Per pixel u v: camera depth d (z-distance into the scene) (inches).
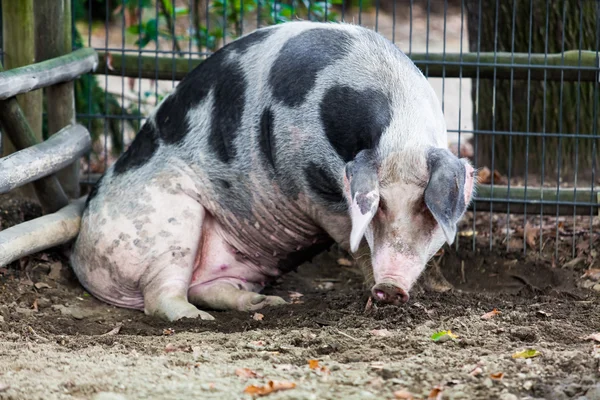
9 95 406.0
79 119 574.2
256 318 385.7
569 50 539.5
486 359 300.5
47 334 356.5
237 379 283.4
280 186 401.7
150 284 408.8
